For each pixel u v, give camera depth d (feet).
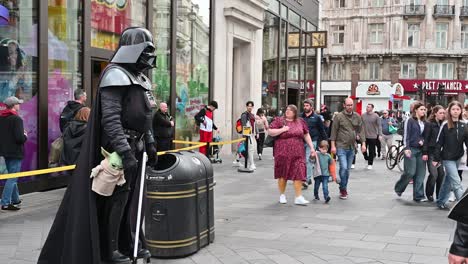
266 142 29.94
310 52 94.07
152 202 18.38
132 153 12.48
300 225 23.94
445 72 170.81
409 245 20.39
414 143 30.37
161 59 44.88
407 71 171.32
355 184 38.47
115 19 37.60
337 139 31.42
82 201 12.00
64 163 27.71
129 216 13.47
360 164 53.93
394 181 40.29
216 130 50.39
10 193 25.68
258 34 65.62
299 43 80.64
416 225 24.13
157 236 18.39
